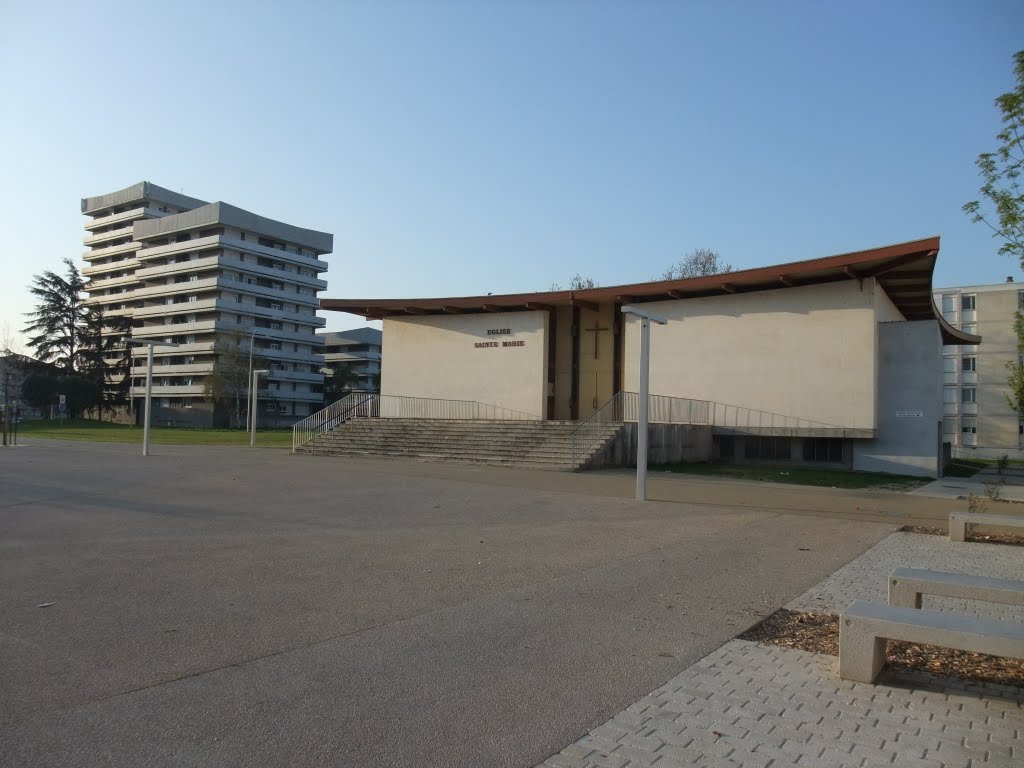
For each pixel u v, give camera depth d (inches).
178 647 221.6
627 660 218.4
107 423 3383.4
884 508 612.4
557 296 1235.9
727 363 1128.2
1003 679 209.8
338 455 1130.7
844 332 1043.9
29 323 3560.5
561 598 291.6
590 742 162.7
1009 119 395.2
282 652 218.8
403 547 395.5
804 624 260.5
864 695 194.9
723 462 1141.1
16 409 1689.2
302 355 3782.0
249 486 666.8
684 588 313.3
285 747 155.6
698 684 200.2
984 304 2608.3
